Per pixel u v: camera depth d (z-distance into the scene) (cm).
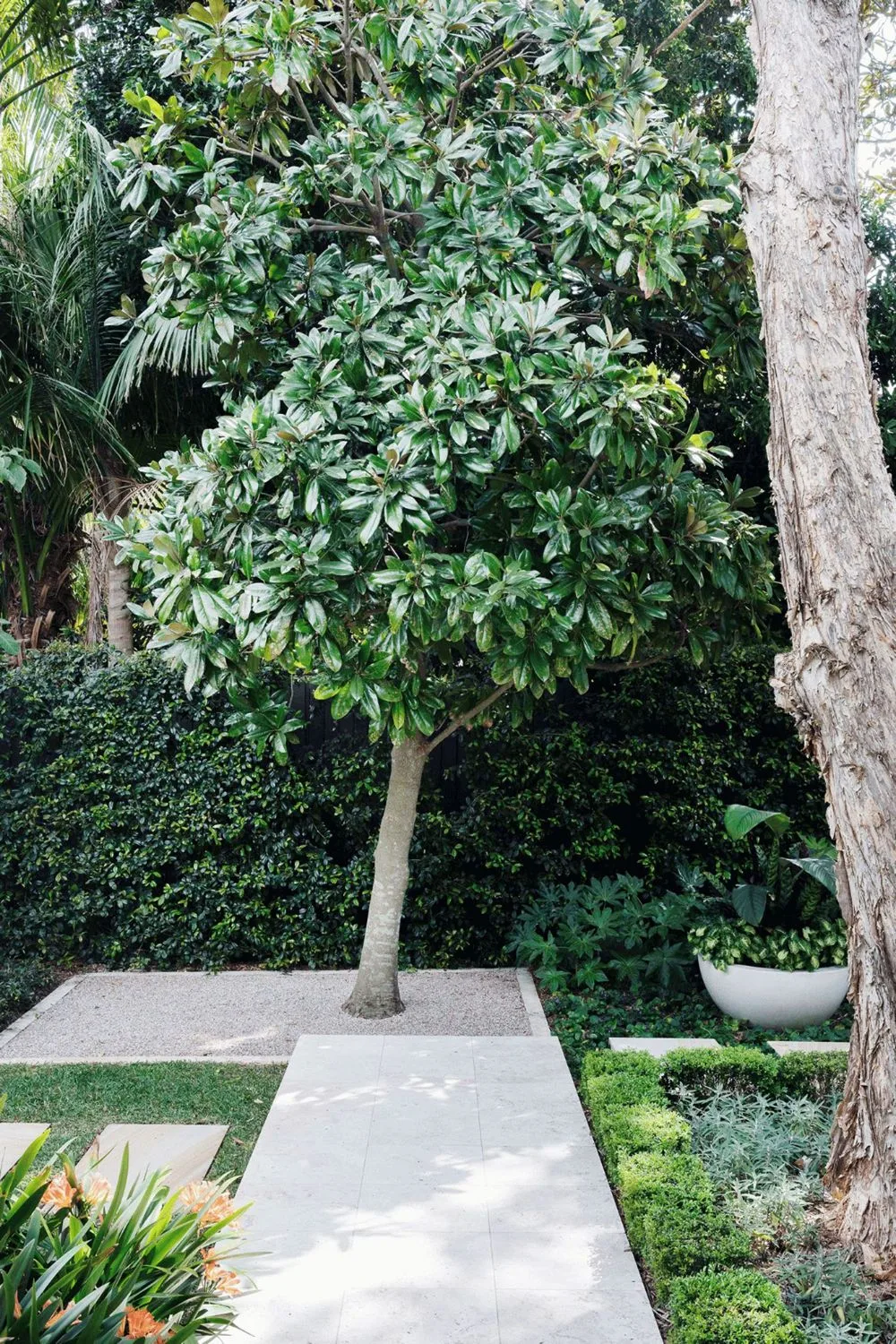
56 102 796
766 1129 392
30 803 698
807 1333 283
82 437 724
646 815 709
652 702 707
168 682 698
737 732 721
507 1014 597
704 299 573
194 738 697
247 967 711
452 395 450
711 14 853
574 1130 418
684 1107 425
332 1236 339
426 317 486
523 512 492
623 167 521
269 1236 339
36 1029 584
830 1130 398
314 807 705
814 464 341
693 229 512
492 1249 333
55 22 847
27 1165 206
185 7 766
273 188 529
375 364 493
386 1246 334
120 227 723
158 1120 460
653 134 526
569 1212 355
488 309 482
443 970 689
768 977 550
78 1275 190
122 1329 181
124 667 704
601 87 568
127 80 727
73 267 702
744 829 564
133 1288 190
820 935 566
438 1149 400
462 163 568
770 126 365
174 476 536
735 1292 280
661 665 711
